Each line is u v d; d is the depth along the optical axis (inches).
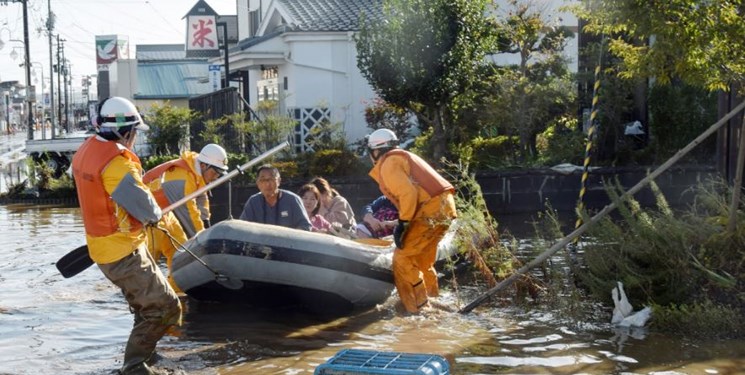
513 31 666.2
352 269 292.2
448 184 299.6
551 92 636.7
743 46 293.3
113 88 1724.9
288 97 860.6
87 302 320.2
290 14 870.4
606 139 637.3
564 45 695.7
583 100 657.0
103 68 1931.6
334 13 876.6
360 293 297.3
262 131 678.5
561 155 635.5
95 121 225.0
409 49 621.0
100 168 219.0
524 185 610.5
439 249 350.6
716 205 310.0
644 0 291.4
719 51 298.4
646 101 654.5
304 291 291.3
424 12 621.0
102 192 221.1
